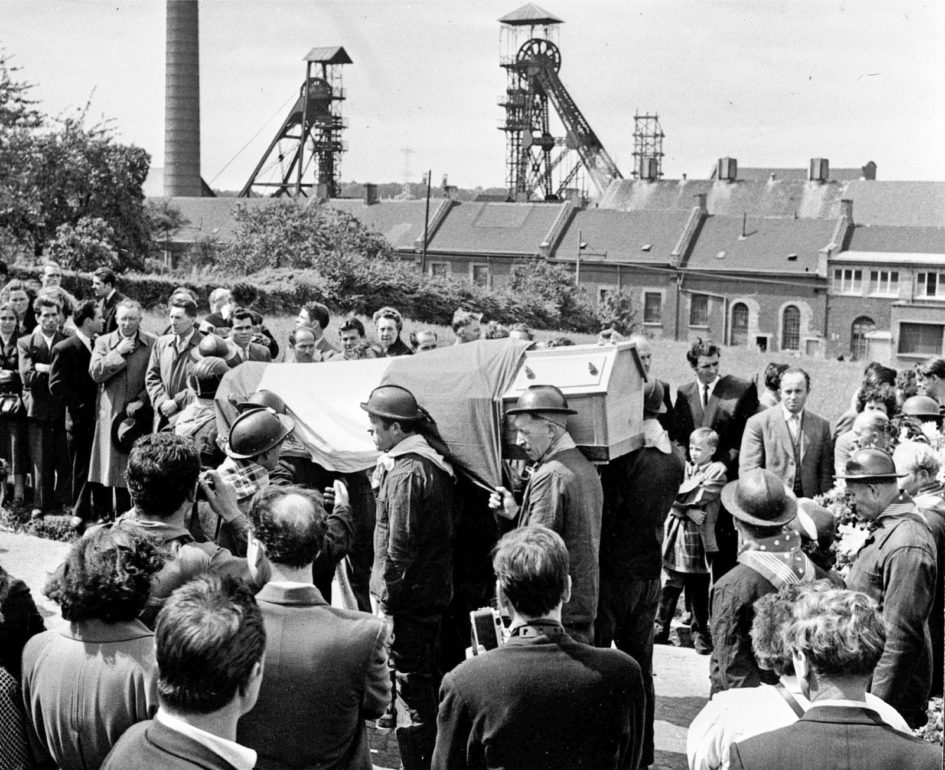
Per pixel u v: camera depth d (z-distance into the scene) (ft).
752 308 290.56
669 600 29.01
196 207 326.65
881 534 18.48
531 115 355.97
